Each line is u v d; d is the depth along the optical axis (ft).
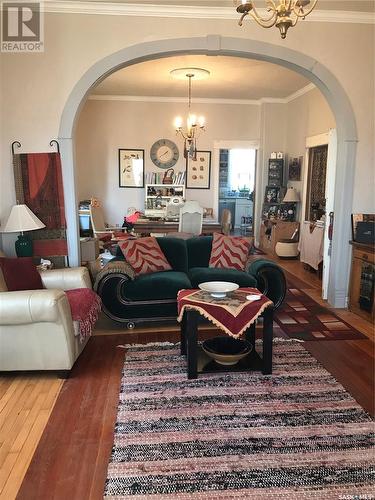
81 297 10.45
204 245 14.70
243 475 6.23
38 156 12.71
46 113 12.59
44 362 9.12
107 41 12.44
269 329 9.26
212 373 9.29
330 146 14.78
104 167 25.95
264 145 25.89
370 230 13.30
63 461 6.59
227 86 22.21
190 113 25.81
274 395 8.54
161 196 25.81
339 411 7.96
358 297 13.75
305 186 22.65
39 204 12.96
